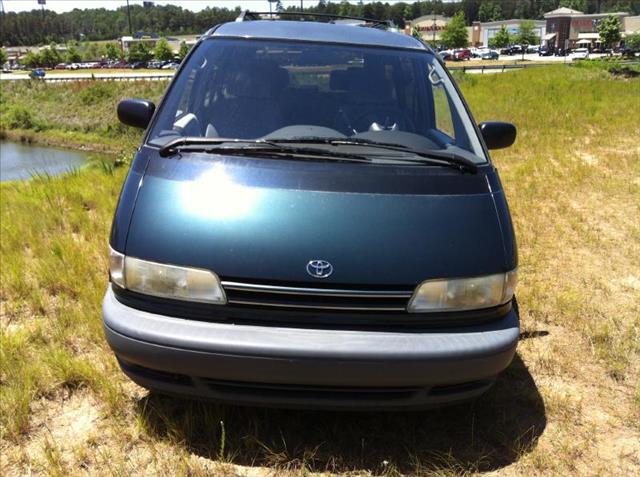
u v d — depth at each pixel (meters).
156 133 3.27
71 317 3.95
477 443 2.94
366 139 3.24
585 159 10.39
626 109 17.48
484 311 2.74
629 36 75.88
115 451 2.77
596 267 5.34
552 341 3.97
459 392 2.70
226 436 2.88
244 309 2.61
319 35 3.90
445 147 3.36
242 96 3.50
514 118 16.08
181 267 2.62
